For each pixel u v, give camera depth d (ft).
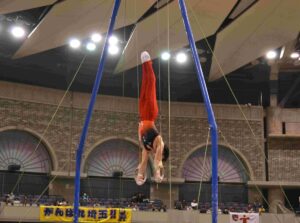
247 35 108.88
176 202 116.67
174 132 126.00
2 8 94.12
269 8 99.76
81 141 34.17
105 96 124.16
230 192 125.49
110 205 108.99
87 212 97.91
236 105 128.67
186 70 134.21
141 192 123.13
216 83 137.28
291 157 126.52
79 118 121.39
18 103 115.55
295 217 105.81
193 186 125.70
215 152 27.07
